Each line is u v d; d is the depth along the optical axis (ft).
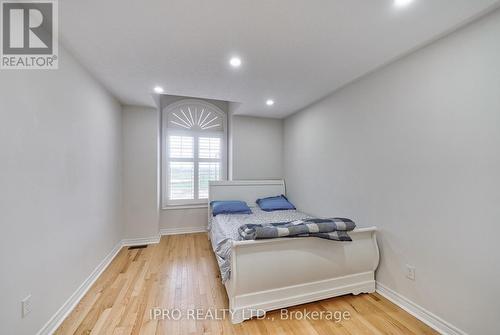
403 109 6.14
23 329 4.22
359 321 5.55
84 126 6.81
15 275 4.04
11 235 3.97
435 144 5.33
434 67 5.38
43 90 4.89
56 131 5.35
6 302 3.84
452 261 4.99
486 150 4.42
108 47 5.75
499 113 4.24
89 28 4.97
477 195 4.56
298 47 5.77
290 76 7.59
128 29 5.01
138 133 11.09
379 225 6.88
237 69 7.06
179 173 13.33
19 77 4.22
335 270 6.36
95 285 7.19
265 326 5.35
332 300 6.41
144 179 11.24
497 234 4.27
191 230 13.35
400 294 6.15
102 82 8.03
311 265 6.09
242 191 12.96
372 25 4.84
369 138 7.30
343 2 4.16
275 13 4.47
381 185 6.83
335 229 6.28
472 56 4.65
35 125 4.63
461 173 4.83
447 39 5.11
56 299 5.27
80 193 6.52
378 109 6.95
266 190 13.38
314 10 4.38
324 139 9.78
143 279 7.61
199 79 7.85
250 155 13.53
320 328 5.30
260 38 5.38
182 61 6.53
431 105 5.43
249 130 13.51
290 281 5.92
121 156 10.68
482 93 4.48
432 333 5.14
